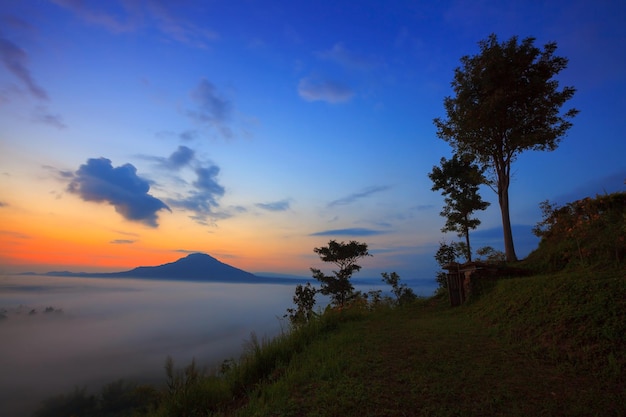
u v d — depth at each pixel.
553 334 6.75
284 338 8.77
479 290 12.33
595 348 5.75
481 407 4.32
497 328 8.25
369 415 4.21
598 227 11.63
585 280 8.11
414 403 4.50
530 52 16.56
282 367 7.02
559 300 7.87
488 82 16.89
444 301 14.33
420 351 6.99
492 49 17.14
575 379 5.07
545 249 13.74
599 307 6.78
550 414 4.07
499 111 16.83
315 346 8.21
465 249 20.73
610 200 12.22
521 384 5.00
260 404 4.93
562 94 16.48
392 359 6.50
